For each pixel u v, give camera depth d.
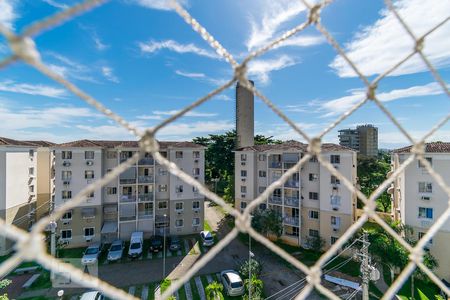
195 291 14.84
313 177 20.91
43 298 13.86
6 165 19.44
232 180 33.56
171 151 23.88
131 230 22.31
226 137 39.16
